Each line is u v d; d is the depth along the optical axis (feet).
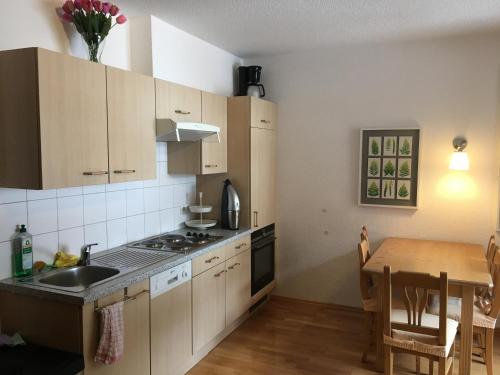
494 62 11.14
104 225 9.14
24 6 7.14
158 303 8.10
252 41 11.87
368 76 12.52
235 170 12.07
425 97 11.92
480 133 11.41
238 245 11.32
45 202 7.72
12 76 6.48
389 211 12.58
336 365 9.78
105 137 7.59
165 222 11.20
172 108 9.46
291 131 13.64
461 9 9.24
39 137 6.34
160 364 8.25
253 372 9.45
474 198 11.58
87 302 6.39
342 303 13.42
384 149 12.41
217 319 10.36
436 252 10.53
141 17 9.62
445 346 7.47
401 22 10.16
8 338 6.77
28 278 7.19
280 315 12.85
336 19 9.93
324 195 13.37
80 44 8.22
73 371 6.27
